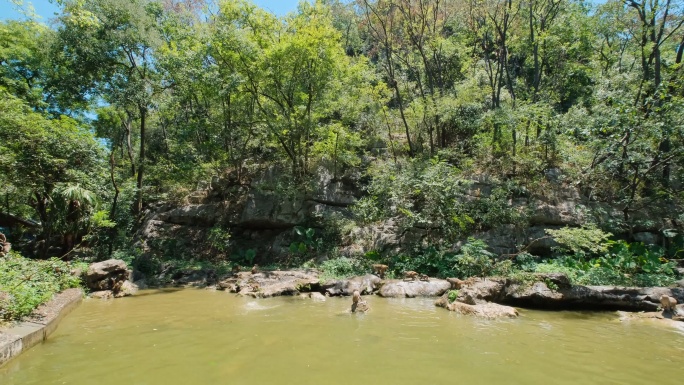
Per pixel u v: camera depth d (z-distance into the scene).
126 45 16.86
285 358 5.54
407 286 11.02
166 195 19.61
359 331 7.02
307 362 5.38
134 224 18.92
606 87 15.28
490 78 20.28
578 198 15.09
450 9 20.64
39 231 18.94
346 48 27.97
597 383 4.78
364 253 15.12
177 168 18.78
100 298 10.39
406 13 20.20
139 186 19.17
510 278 10.22
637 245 12.52
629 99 13.97
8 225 19.47
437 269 13.42
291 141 18.19
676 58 16.08
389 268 13.77
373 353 5.78
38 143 13.96
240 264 16.19
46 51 17.83
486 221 14.47
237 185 19.03
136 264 14.38
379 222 16.19
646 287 9.48
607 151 13.78
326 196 17.72
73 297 9.05
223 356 5.63
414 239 15.02
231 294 11.27
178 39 19.16
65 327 7.31
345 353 5.77
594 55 19.28
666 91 13.68
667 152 14.39
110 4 16.31
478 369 5.17
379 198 16.41
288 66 16.97
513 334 6.98
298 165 18.25
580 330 7.39
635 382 4.83
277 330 7.09
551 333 7.11
